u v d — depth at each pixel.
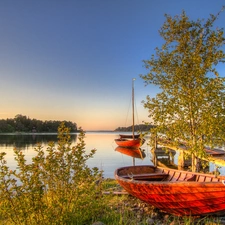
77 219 5.43
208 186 5.41
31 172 4.92
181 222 6.05
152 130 8.96
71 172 5.44
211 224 5.65
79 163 5.41
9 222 5.26
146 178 8.45
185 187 5.70
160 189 6.07
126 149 34.84
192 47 9.32
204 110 8.12
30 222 4.85
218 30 9.03
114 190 9.11
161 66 9.54
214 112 7.89
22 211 4.73
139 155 26.86
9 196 4.67
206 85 8.15
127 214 6.29
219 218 6.03
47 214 4.95
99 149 34.41
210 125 7.58
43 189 5.22
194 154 8.62
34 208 4.75
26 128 135.88
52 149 5.41
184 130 8.48
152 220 6.05
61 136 5.66
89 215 5.87
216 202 5.51
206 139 8.01
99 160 22.19
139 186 6.48
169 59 9.36
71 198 5.44
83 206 5.79
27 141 55.34
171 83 8.83
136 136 42.94
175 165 18.00
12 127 128.75
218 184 5.29
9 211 4.70
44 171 5.27
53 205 5.05
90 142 54.06
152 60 9.70
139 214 6.55
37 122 141.75
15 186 4.70
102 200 6.35
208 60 8.43
